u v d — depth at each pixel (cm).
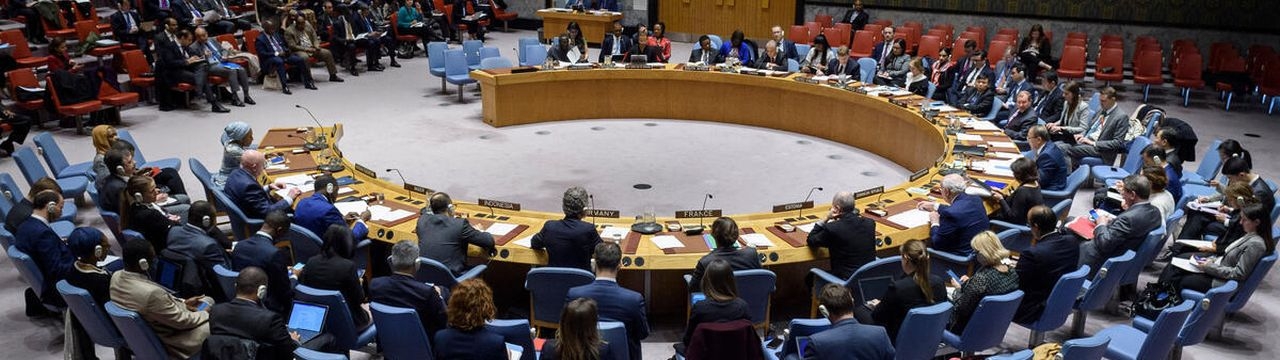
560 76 1437
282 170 899
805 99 1380
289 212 788
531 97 1429
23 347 671
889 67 1512
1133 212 696
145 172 888
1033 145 920
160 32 1519
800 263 738
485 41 2267
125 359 619
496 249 686
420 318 549
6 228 694
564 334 445
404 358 546
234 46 1667
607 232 720
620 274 707
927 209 771
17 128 1183
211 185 866
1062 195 873
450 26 2225
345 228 594
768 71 1448
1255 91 1645
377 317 535
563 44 1574
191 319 562
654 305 722
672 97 1485
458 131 1381
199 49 1486
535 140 1336
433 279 636
